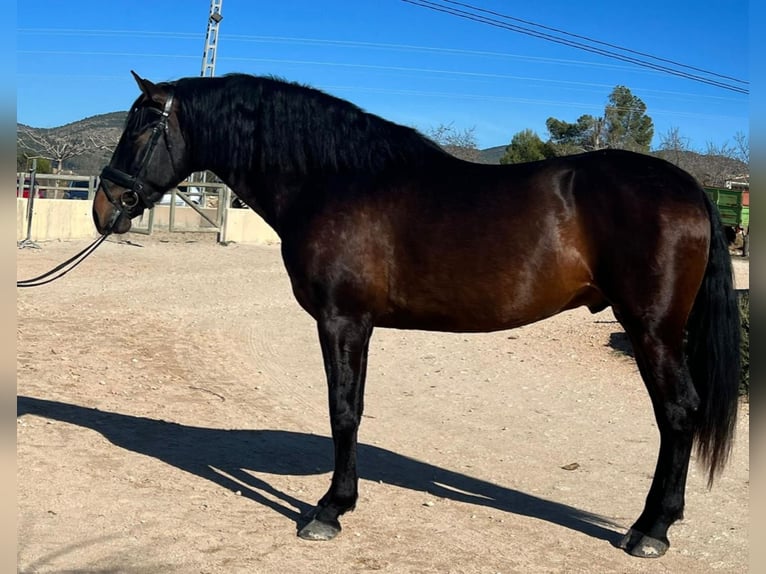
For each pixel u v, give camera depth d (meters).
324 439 6.21
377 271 4.15
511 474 5.59
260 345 10.00
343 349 4.16
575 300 4.16
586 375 9.12
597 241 3.96
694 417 3.94
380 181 4.22
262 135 4.40
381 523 4.39
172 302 12.02
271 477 5.11
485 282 4.02
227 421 6.52
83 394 6.82
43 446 5.20
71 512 4.16
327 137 4.30
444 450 6.17
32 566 3.48
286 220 4.39
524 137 37.97
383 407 7.58
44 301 10.99
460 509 4.72
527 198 4.02
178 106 4.59
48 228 17.22
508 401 7.97
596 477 5.57
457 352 10.22
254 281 14.57
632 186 3.92
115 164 4.66
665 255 3.84
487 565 3.87
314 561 3.81
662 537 4.04
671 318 3.89
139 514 4.23
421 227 4.08
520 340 10.98
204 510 4.39
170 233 20.47
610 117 40.66
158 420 6.27
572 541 4.26
